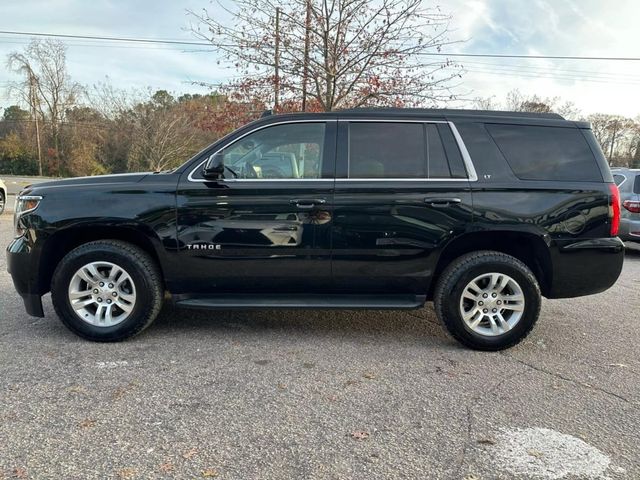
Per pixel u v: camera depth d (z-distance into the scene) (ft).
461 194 13.00
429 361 12.56
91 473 7.64
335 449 8.45
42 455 8.09
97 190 13.11
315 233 13.05
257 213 13.02
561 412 9.93
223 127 34.88
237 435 8.83
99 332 13.26
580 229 13.11
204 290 13.51
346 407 9.97
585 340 14.47
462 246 13.75
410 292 13.53
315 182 13.09
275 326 15.15
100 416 9.39
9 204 57.82
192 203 13.03
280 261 13.17
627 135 192.03
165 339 13.78
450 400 10.37
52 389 10.50
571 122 13.74
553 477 7.78
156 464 7.91
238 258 13.15
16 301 17.25
